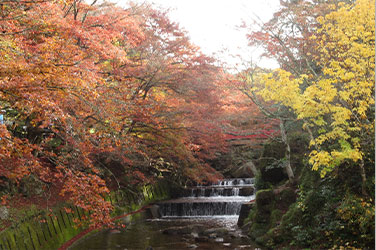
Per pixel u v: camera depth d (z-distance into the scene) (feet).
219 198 89.04
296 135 63.41
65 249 47.70
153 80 51.85
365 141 39.06
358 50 34.63
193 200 87.66
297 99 36.45
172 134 56.29
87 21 43.29
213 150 67.72
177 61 58.39
